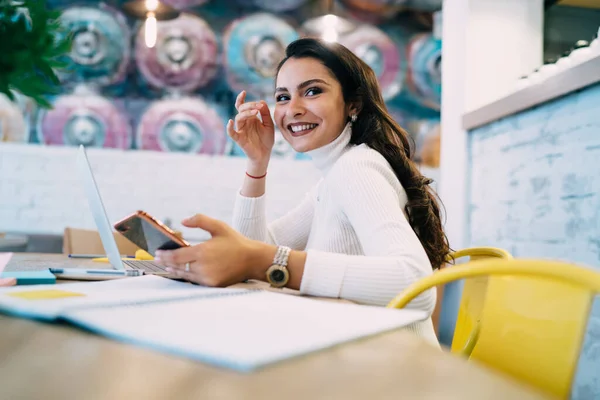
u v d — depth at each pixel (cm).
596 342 167
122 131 376
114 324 44
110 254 102
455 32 282
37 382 32
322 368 36
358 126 122
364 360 38
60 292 63
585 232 177
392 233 87
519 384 34
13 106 361
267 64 391
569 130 187
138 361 37
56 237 338
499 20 272
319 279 78
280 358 37
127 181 374
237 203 136
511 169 225
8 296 58
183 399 29
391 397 30
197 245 75
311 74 119
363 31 396
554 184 195
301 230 144
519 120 220
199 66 385
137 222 72
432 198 120
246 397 30
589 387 170
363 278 77
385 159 108
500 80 271
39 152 362
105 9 375
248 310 54
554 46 282
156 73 380
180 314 50
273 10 392
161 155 378
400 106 397
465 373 36
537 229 205
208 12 387
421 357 40
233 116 387
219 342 40
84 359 37
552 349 60
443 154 293
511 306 69
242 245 77
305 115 119
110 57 376
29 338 43
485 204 248
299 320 50
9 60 133
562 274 56
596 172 172
